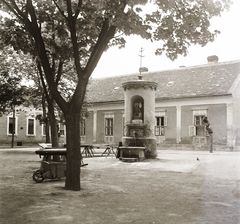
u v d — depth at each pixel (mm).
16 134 43281
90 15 9570
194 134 29469
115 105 35531
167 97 31281
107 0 7957
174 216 5602
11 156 21312
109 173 12203
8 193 7934
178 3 9211
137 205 6590
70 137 8688
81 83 8953
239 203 5941
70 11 8930
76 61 9000
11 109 29125
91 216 5613
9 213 5781
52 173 10117
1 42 12492
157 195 7742
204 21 9281
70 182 8539
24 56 23422
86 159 18547
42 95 24344
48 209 6121
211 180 8148
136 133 18547
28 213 5785
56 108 25516
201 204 6613
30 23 9086
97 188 8789
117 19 8094
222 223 4797
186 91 30578
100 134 36500
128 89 19250
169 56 10273
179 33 9641
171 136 31281
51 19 12078
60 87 24391
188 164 15281
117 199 7234
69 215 5656
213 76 30391
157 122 32500
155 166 14617
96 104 36938
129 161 16844
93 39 11023
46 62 9055
